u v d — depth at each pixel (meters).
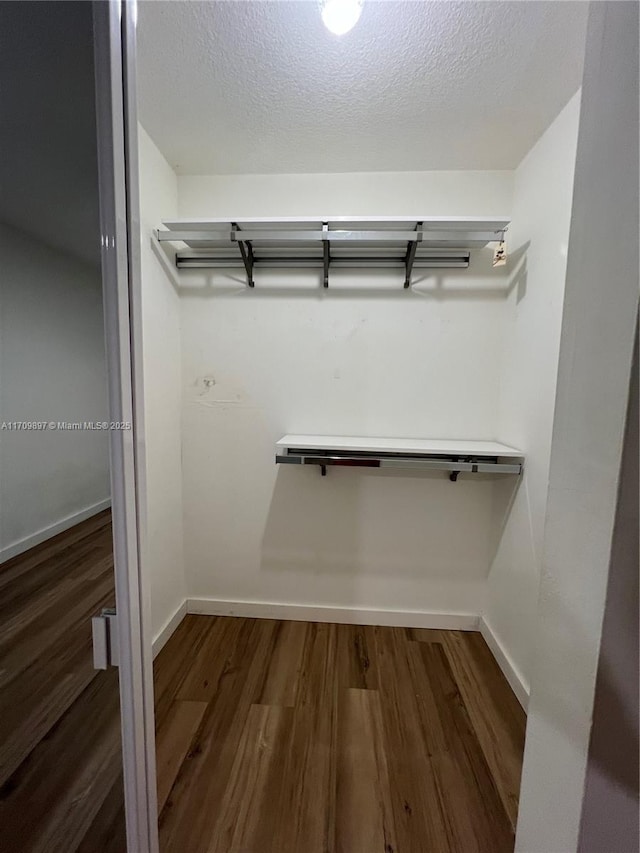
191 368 1.79
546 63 1.07
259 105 1.26
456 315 1.69
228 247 1.68
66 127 0.70
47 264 1.12
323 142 1.45
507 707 1.36
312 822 0.97
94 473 1.38
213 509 1.86
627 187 0.45
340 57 1.07
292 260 1.69
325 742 1.19
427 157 1.53
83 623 1.41
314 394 1.77
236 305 1.75
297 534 1.85
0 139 0.75
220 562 1.88
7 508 1.53
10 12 0.60
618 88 0.47
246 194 1.68
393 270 1.69
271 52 1.05
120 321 0.55
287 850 0.91
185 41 1.02
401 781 1.08
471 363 1.70
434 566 1.82
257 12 0.94
